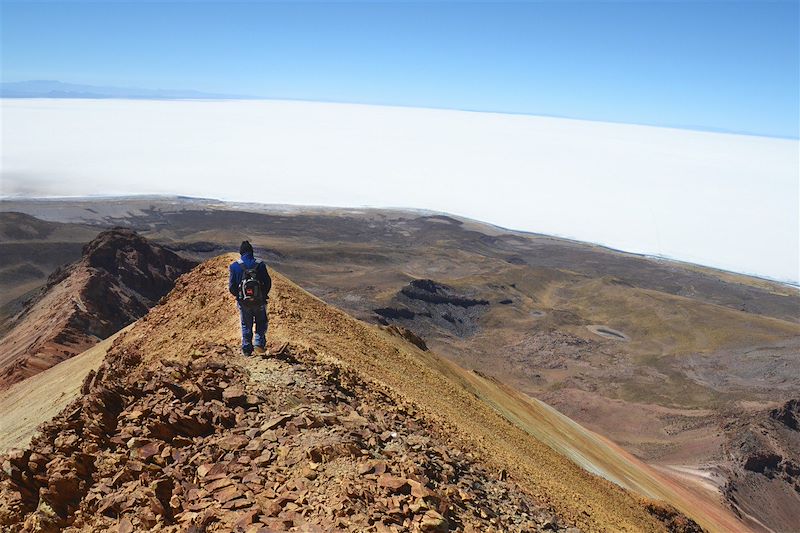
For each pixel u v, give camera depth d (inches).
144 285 5206.7
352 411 534.3
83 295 4116.6
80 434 450.6
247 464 406.0
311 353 690.2
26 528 386.0
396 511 359.3
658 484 3053.6
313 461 407.8
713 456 5108.3
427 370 1425.9
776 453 5221.5
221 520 343.0
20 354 3540.8
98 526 369.7
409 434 552.4
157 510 365.7
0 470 420.5
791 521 4520.2
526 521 479.2
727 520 3454.7
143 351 930.7
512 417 2081.7
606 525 839.7
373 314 7785.4
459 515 406.3
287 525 334.0
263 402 496.4
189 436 446.6
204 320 932.0
